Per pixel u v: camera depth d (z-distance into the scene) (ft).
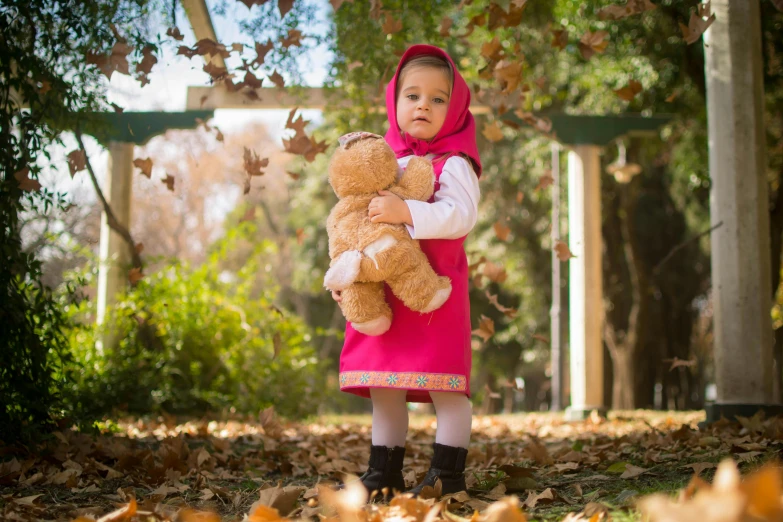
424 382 7.53
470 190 8.00
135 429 16.01
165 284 22.89
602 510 6.54
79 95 11.89
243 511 7.78
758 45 14.15
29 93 11.09
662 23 27.14
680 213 46.32
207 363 23.32
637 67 28.09
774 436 10.54
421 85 8.32
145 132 21.66
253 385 23.85
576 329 22.76
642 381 46.34
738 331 13.67
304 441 15.29
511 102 14.02
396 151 8.59
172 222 59.98
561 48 12.39
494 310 53.67
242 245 60.34
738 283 13.74
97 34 11.56
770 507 4.38
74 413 12.35
